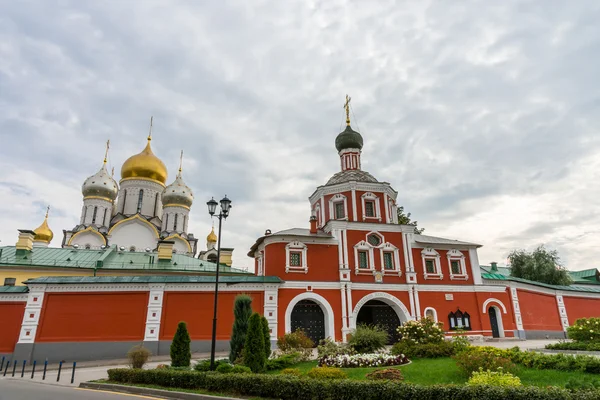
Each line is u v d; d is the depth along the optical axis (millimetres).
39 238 56500
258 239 34094
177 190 61719
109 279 27453
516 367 14875
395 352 22188
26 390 15156
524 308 37125
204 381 14617
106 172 60688
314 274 31844
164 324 27141
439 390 10797
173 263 39812
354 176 38156
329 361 19125
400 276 33906
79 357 25438
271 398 12891
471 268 36312
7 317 26156
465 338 23406
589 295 42812
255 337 18281
